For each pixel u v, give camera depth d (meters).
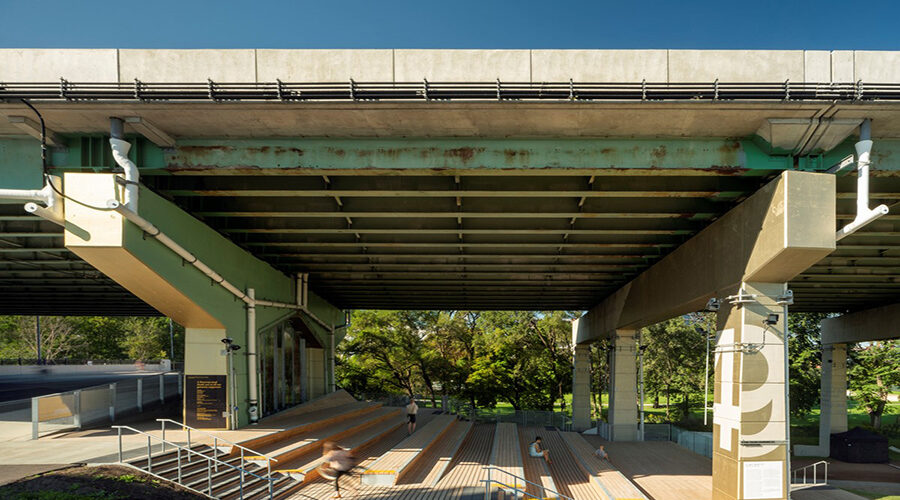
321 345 29.38
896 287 23.70
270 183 12.52
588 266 21.50
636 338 27.61
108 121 10.54
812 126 10.24
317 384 29.72
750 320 12.19
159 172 11.38
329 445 11.30
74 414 14.50
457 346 45.97
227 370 15.08
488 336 43.22
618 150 11.07
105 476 9.52
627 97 9.75
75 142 11.34
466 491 11.99
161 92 9.70
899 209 13.88
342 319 34.88
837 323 32.75
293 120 10.45
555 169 11.12
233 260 16.20
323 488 11.62
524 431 27.62
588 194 12.46
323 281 24.50
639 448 24.52
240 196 13.66
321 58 10.16
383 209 13.95
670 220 15.26
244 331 16.64
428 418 26.88
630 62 10.05
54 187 10.57
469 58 10.12
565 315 46.53
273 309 19.55
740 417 11.95
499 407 54.56
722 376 13.03
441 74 10.12
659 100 9.72
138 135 11.00
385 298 30.44
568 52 10.10
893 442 36.66
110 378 35.41
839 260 19.00
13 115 10.23
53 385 29.66
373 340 41.66
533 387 43.03
